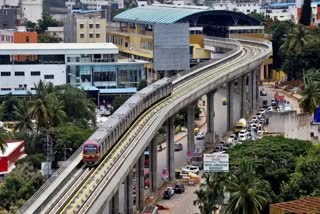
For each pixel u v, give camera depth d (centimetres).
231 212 17938
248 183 18212
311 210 17000
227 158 19862
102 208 18275
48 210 17738
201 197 19800
